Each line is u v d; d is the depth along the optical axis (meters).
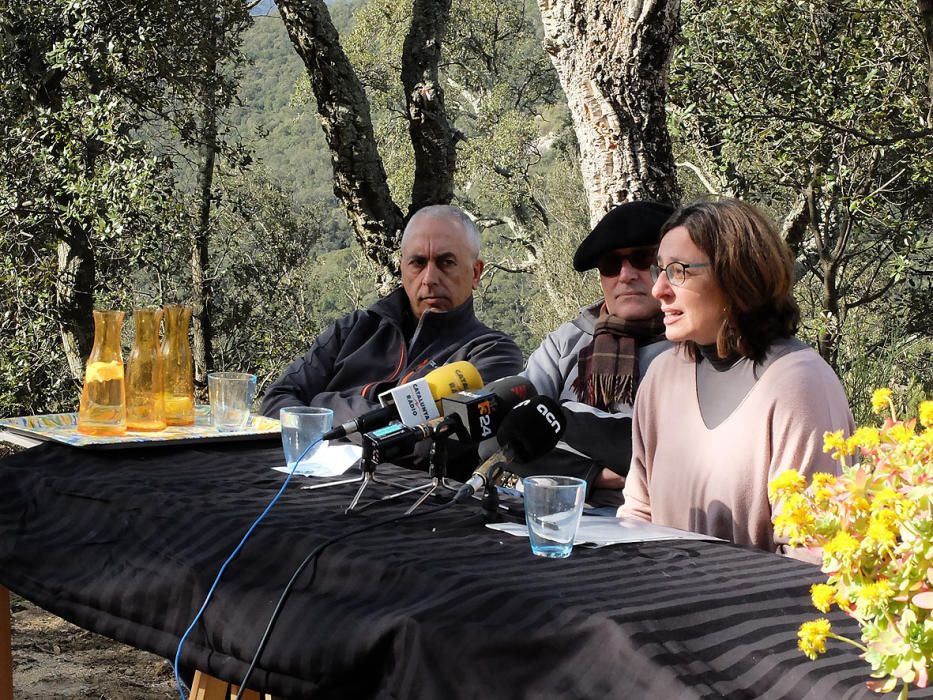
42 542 2.44
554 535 1.92
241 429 3.02
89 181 9.54
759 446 2.31
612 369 3.13
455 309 3.73
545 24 5.33
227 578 2.03
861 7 9.07
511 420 2.23
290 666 1.83
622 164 5.23
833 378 2.35
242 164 12.21
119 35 9.98
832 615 1.64
